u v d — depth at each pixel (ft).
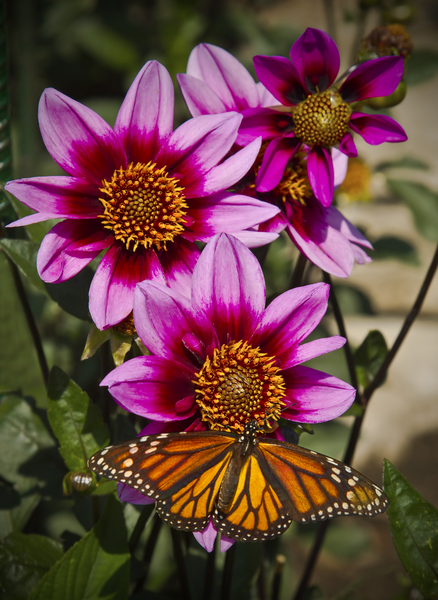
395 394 4.89
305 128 2.52
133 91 2.47
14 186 2.43
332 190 2.52
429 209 4.13
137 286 2.39
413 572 2.46
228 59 2.56
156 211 2.48
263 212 2.48
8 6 3.81
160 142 2.49
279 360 2.46
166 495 2.39
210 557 2.66
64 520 3.16
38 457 2.70
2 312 2.78
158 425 2.44
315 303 2.46
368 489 2.40
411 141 7.06
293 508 2.42
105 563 2.52
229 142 2.48
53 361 3.61
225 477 2.41
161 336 2.42
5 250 2.55
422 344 5.15
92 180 2.48
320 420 2.44
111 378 2.38
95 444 2.50
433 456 4.52
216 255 2.43
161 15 5.51
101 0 6.50
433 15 9.02
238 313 2.45
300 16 8.41
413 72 3.67
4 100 2.67
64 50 6.43
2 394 2.73
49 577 2.48
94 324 2.46
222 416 2.44
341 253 2.57
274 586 2.89
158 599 2.68
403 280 5.65
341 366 3.57
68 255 2.45
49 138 2.46
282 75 2.52
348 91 2.54
